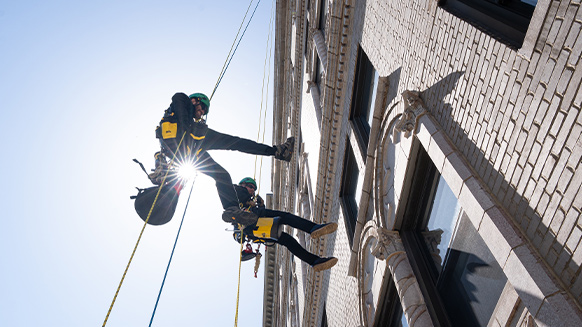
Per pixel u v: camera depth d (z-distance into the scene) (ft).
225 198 19.22
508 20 11.86
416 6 16.61
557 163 9.46
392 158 19.16
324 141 30.71
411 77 17.12
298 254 19.17
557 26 9.48
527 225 10.27
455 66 13.84
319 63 40.11
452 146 13.71
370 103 24.26
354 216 27.45
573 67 9.11
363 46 23.25
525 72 10.55
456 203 15.08
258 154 20.62
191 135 17.89
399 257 17.98
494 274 12.47
